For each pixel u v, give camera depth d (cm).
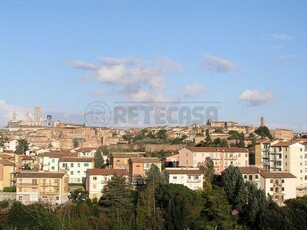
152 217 11525
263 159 18988
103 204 12644
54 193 14400
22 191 14362
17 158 19262
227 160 18450
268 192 14762
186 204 11669
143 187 13975
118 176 12925
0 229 11056
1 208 12925
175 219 11381
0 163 15800
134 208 12200
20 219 11588
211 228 11444
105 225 11338
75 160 17500
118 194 12475
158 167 15512
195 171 14900
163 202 12194
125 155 18462
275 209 11781
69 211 11862
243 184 12925
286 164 17912
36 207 11819
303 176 17888
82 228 11119
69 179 17312
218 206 12144
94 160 18725
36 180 14425
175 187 12675
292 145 17875
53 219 11244
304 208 12188
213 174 16312
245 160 18675
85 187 15750
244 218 12169
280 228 11156
